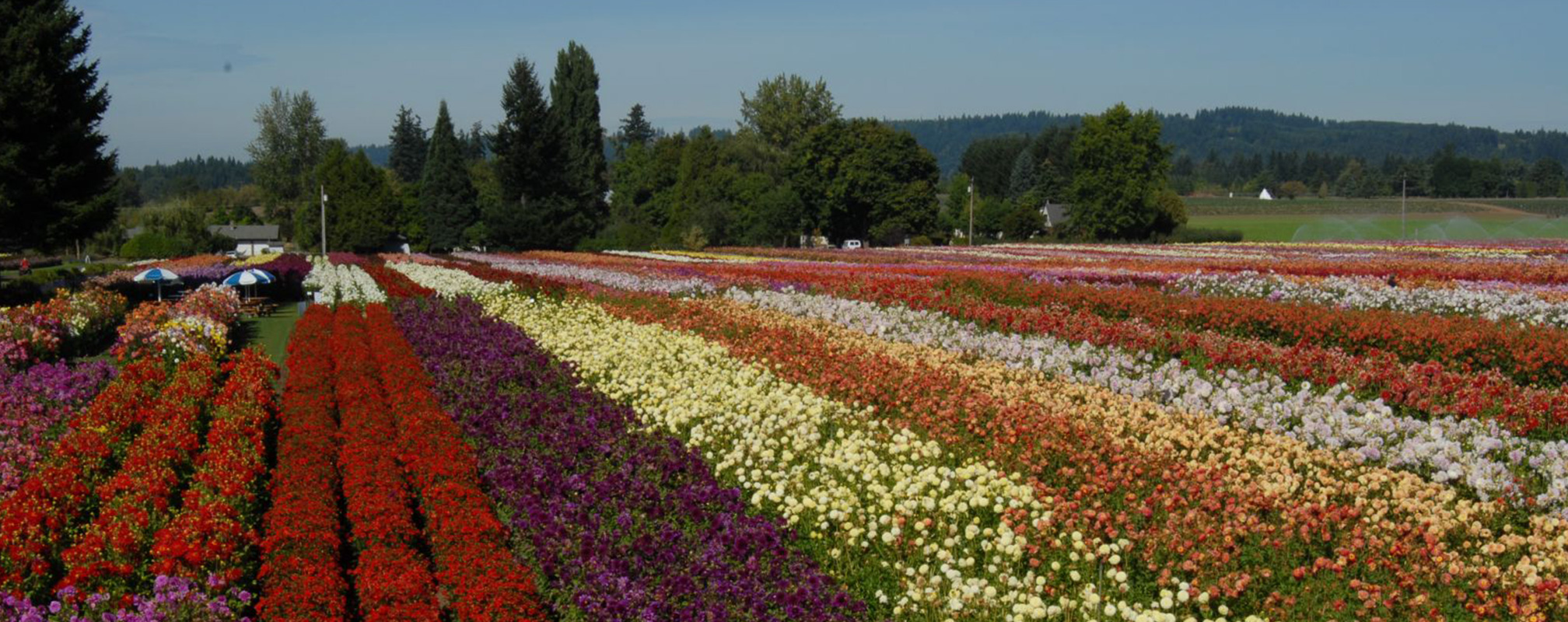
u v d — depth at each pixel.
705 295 29.95
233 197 149.12
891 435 11.65
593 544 8.58
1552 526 8.66
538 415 13.12
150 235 81.88
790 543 9.39
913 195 89.00
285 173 110.50
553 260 59.31
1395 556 8.12
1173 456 10.51
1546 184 152.25
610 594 7.94
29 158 37.12
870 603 8.40
